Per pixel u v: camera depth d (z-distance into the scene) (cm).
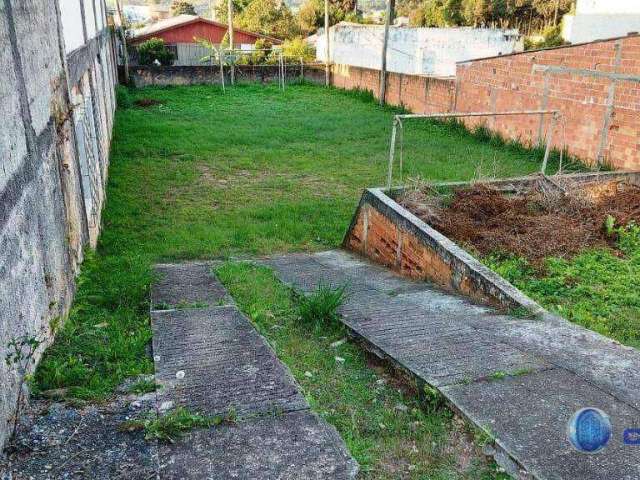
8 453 272
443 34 2622
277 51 3106
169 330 453
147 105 2155
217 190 1134
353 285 629
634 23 2152
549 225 733
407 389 359
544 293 567
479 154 1437
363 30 2939
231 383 352
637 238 704
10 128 336
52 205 460
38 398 324
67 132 586
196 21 3356
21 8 405
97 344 408
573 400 320
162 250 803
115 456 275
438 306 530
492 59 1571
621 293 561
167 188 1137
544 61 1381
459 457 286
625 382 343
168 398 330
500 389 332
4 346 286
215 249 820
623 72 1161
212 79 2705
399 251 718
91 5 1162
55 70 554
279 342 437
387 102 2247
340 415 328
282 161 1371
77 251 597
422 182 845
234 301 550
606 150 1227
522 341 412
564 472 258
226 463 272
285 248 851
